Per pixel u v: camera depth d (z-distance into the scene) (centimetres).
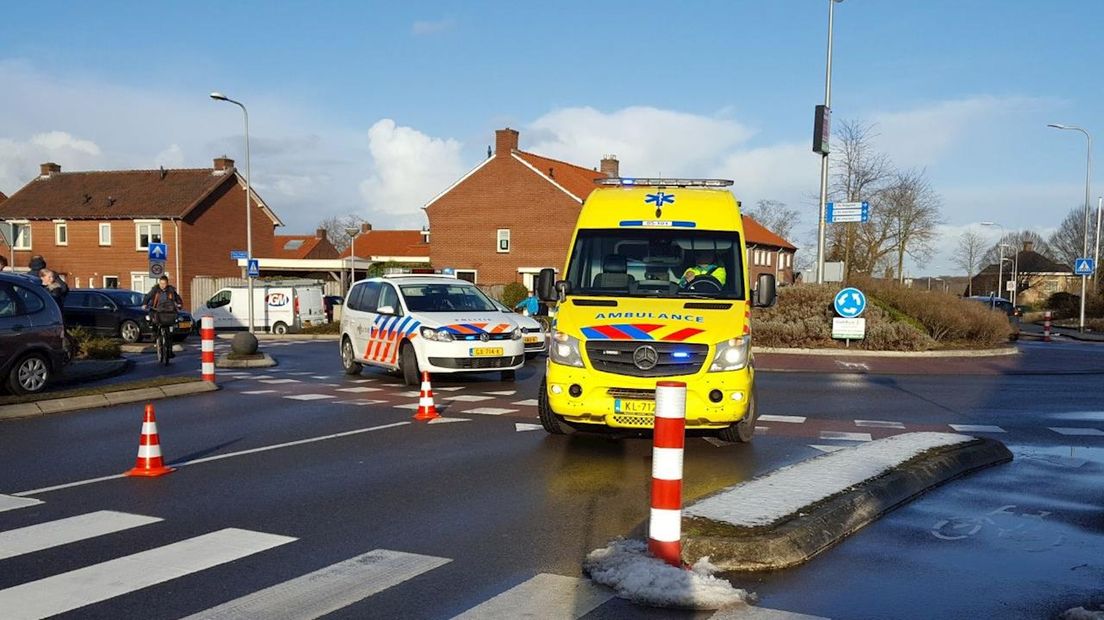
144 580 468
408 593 449
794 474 664
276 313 3497
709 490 685
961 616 421
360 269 5297
